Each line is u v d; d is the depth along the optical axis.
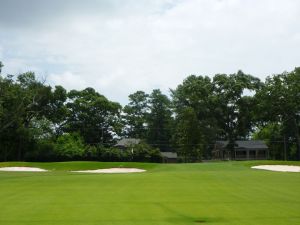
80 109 102.25
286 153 95.00
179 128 95.81
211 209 15.04
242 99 100.19
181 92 108.81
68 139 83.62
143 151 81.62
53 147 80.94
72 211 14.66
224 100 101.56
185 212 14.45
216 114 102.44
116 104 106.56
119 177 30.78
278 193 19.78
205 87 102.38
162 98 124.25
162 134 122.38
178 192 20.27
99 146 86.62
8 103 76.19
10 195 19.42
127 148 87.75
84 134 101.06
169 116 123.19
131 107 126.44
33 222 12.77
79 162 52.50
